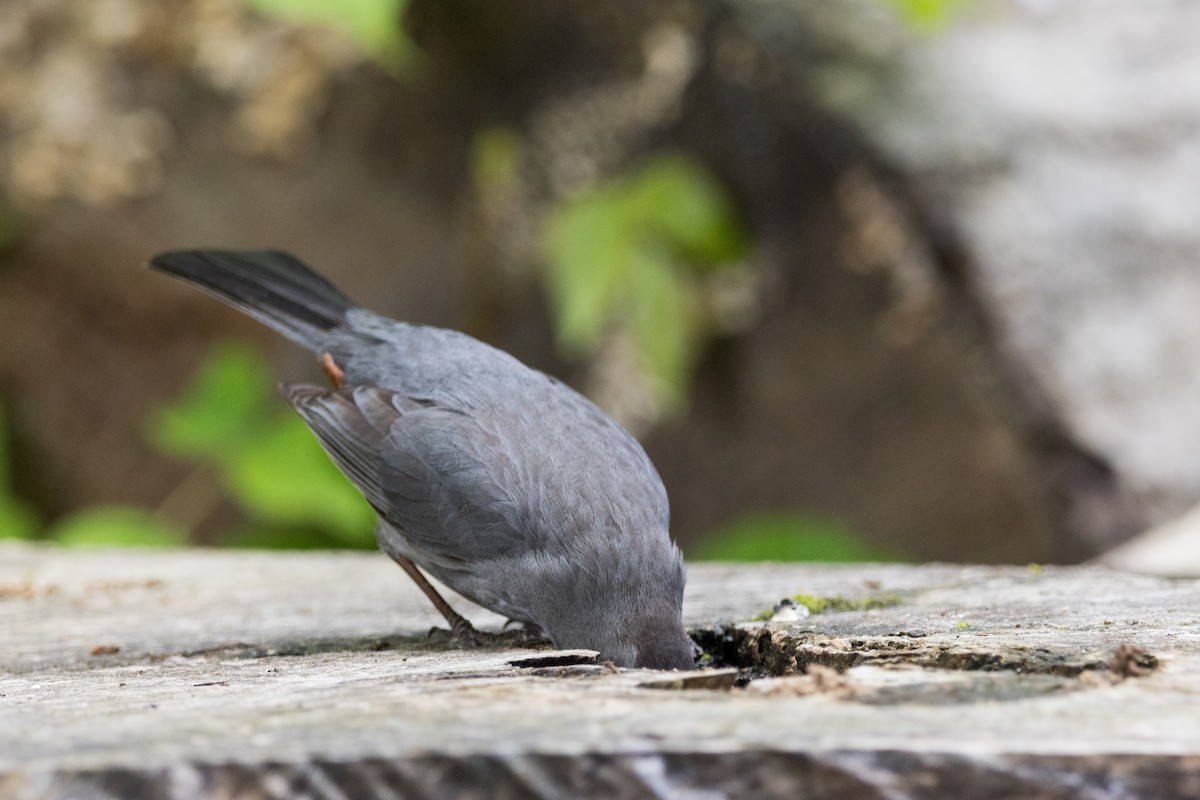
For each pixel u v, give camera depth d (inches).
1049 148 509.0
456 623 236.8
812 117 525.7
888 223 521.0
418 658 196.5
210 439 467.5
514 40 551.8
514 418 232.7
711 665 213.0
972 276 503.2
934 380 524.4
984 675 145.7
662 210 503.5
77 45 545.3
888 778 112.3
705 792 113.2
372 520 466.0
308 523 510.0
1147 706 130.0
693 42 541.0
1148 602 221.9
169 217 560.4
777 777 112.9
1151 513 484.4
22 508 567.2
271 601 289.1
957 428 522.3
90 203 554.6
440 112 560.4
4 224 555.2
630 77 548.4
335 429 244.5
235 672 185.8
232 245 564.7
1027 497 510.9
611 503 215.0
